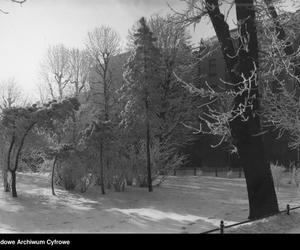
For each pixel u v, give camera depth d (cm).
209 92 1079
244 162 1228
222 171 4103
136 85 2434
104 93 4178
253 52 1182
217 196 2141
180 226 1318
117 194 2097
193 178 3134
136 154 2422
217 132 1059
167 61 3359
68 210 1639
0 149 2042
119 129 2384
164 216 1520
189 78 3519
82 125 2342
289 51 1165
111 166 2211
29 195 1950
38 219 1459
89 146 2150
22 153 2092
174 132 3441
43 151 2088
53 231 1230
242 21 1159
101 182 2125
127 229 1266
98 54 4788
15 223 1380
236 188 2516
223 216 1520
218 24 1255
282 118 1116
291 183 2630
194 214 1573
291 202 1836
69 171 2139
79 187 2145
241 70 1188
